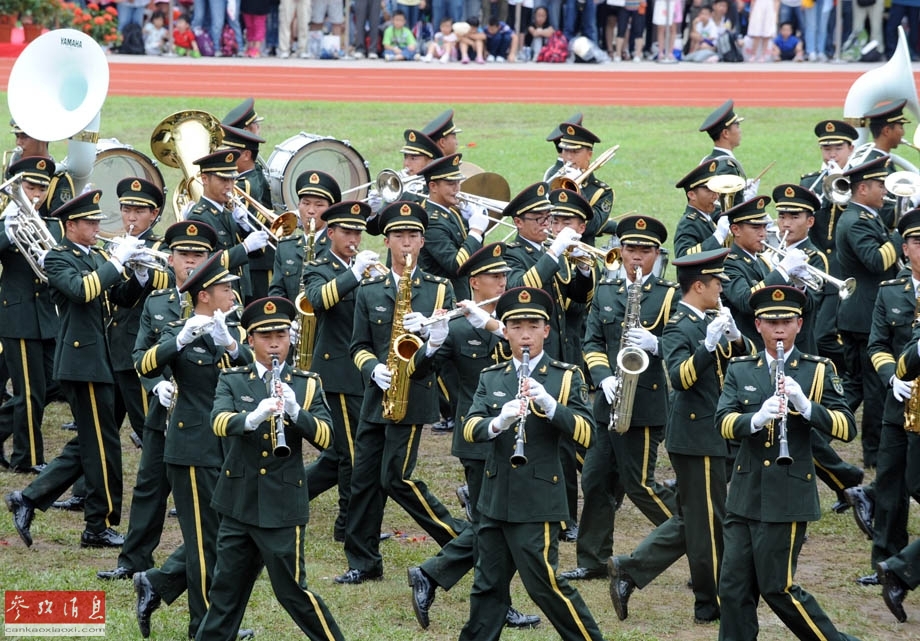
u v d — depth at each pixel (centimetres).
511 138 8900
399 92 10294
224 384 3089
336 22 11425
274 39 11519
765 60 11475
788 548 3058
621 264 3866
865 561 3841
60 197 4834
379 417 3606
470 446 3441
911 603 3572
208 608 3189
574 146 4834
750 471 3084
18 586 3506
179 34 11231
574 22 11456
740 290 4003
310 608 3044
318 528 4066
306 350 4175
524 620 3400
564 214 4025
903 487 3641
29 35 10656
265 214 4575
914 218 3691
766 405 2989
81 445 3816
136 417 4016
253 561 3084
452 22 11325
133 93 9900
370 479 3638
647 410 3538
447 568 3334
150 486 3547
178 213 4966
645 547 3397
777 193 4212
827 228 4897
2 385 4766
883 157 4425
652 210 7294
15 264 4297
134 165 5491
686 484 3381
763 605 3594
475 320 3366
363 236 6981
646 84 10612
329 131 8894
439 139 5184
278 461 3023
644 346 3481
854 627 3403
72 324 3816
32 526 3978
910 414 3478
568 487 3869
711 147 8750
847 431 3050
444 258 4412
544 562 2994
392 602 3525
